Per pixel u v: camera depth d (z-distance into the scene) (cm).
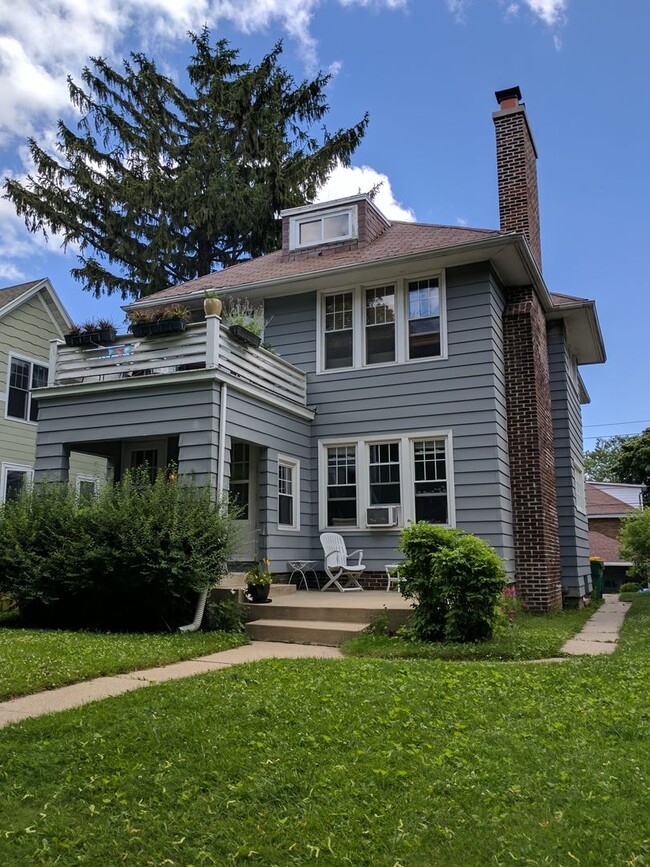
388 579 1173
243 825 310
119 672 616
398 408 1212
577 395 1675
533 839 288
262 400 1100
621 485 3189
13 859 287
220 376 966
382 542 1194
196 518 879
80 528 903
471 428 1152
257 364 1116
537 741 405
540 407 1220
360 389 1248
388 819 311
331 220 1416
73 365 1088
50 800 338
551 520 1248
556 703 487
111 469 1267
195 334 1012
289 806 325
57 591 919
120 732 425
